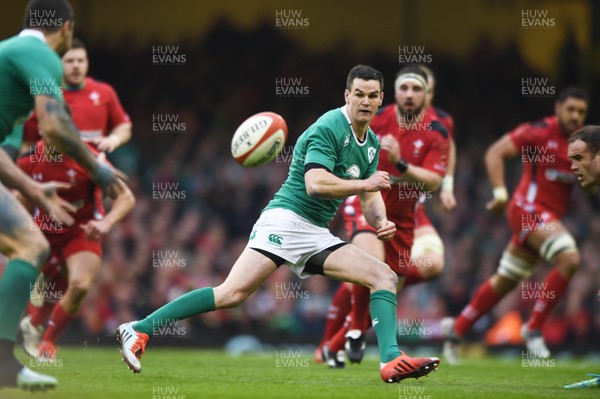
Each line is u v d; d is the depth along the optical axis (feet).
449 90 268.00
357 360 107.04
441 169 111.45
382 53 272.31
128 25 268.00
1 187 68.80
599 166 85.15
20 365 66.95
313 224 81.46
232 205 222.48
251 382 83.61
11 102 72.28
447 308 199.72
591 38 270.05
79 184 106.11
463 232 219.41
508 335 187.01
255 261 80.43
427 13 273.75
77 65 117.19
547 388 84.33
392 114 112.98
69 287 106.01
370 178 77.00
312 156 78.28
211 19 270.46
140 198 226.38
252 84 265.34
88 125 118.83
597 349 190.39
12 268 67.62
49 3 75.72
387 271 79.87
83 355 124.26
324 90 265.95
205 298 79.97
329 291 193.06
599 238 214.90
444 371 109.50
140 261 197.36
